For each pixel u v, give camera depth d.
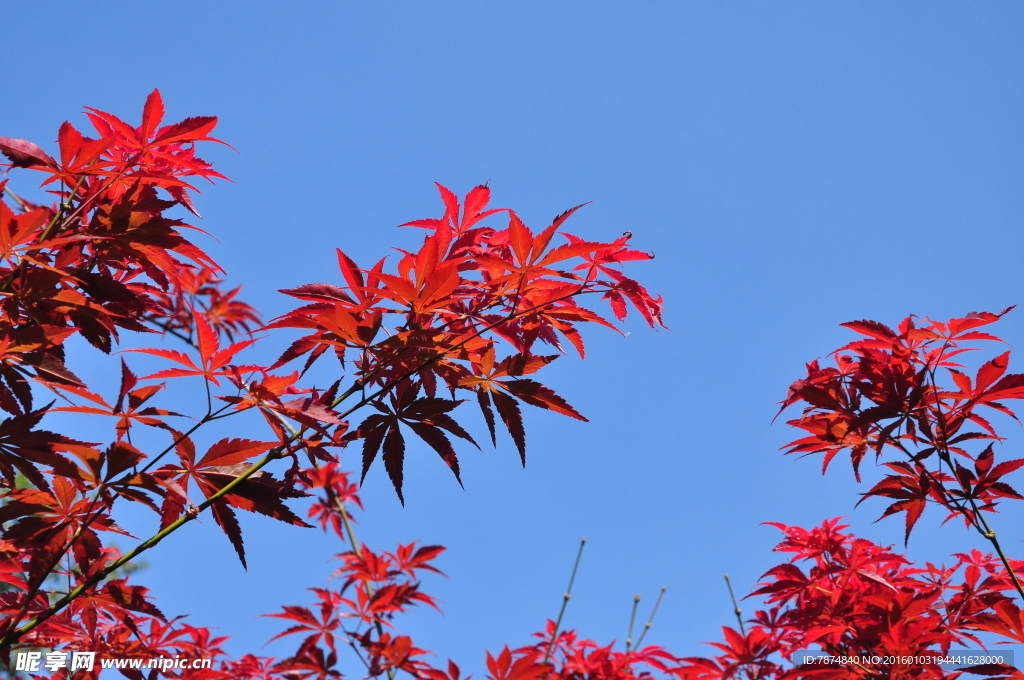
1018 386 1.58
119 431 1.47
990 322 1.57
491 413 1.52
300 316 1.50
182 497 1.47
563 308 1.52
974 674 1.60
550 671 1.78
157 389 1.46
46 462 1.46
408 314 1.52
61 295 1.48
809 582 1.69
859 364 1.62
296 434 1.49
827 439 1.65
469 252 1.54
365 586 1.86
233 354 1.46
